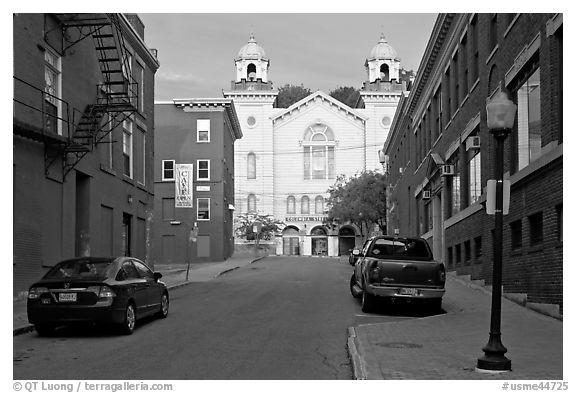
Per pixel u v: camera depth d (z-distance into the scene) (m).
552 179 14.41
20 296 18.16
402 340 11.98
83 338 12.86
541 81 15.12
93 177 24.44
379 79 76.62
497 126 9.37
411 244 18.52
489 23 20.84
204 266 43.56
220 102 52.41
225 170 54.72
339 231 75.31
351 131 75.44
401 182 46.28
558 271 14.20
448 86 29.12
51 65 21.08
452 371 9.12
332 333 13.58
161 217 51.97
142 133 31.75
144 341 12.45
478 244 23.25
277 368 9.93
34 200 19.20
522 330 12.91
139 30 32.44
